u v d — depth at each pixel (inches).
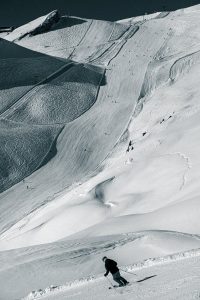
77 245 1131.3
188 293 356.2
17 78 6387.8
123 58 6983.3
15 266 968.9
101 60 7150.6
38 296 706.8
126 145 4293.8
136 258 943.0
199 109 3946.9
